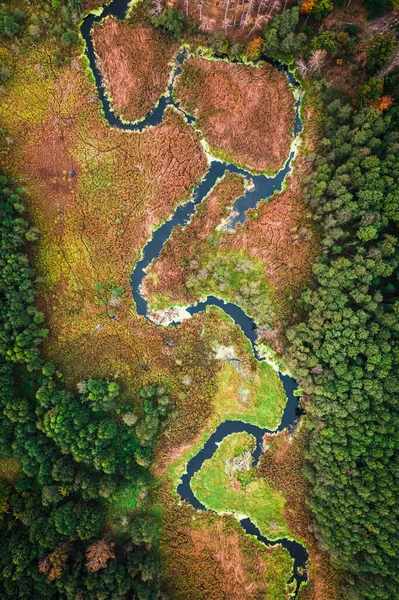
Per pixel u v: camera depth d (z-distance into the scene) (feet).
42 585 122.42
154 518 143.43
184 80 143.64
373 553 126.31
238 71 143.23
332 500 132.57
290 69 144.77
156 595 131.23
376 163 125.70
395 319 126.62
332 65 138.10
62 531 125.08
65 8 136.77
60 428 129.39
